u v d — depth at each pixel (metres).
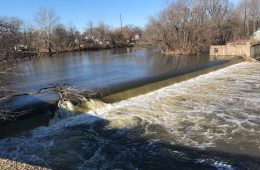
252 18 73.19
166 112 17.69
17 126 14.86
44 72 33.06
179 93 21.89
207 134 14.55
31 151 13.00
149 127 15.49
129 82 23.97
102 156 12.68
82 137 14.36
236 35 60.31
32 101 17.75
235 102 19.67
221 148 13.12
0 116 14.62
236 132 14.72
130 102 19.47
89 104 17.70
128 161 12.28
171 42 52.06
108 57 50.72
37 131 14.93
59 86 17.47
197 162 12.04
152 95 21.25
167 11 52.41
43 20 78.19
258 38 56.50
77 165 11.98
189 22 51.28
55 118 16.12
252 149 12.95
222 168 11.58
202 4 55.66
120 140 14.11
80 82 25.34
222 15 60.50
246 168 11.55
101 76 28.28
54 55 63.47
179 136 14.40
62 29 83.25
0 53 14.48
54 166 11.86
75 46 80.88
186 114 17.34
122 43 91.50
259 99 20.31
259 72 30.44
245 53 41.09
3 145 13.48
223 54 43.50
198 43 49.75
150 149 13.21
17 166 9.38
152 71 30.03
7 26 14.57
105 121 16.25
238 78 27.41
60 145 13.57
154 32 54.03
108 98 19.38
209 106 18.83
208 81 26.11
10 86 16.30
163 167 11.80
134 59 44.62
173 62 37.91
